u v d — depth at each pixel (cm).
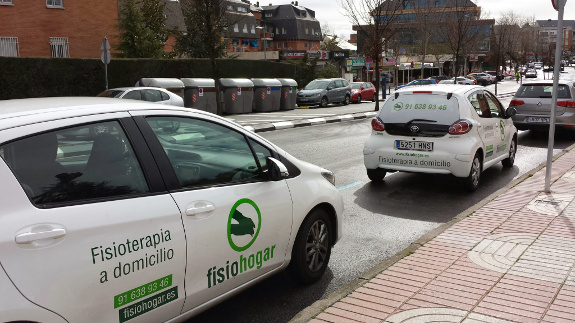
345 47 8700
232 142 373
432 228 633
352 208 729
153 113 326
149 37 2975
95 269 263
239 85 2564
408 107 820
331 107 3231
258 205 372
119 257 275
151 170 307
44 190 257
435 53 7381
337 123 2130
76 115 284
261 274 383
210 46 2167
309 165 449
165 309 305
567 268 449
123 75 2481
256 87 2738
